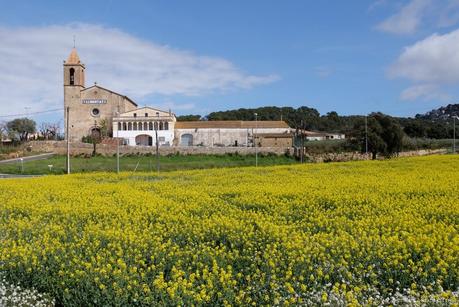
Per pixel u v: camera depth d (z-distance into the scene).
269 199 17.31
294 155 77.12
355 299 7.55
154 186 23.36
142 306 8.19
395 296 7.89
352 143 72.56
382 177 23.31
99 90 105.00
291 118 161.25
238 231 12.32
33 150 89.44
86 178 30.20
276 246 10.61
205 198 18.08
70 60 106.06
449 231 11.05
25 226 13.68
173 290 8.07
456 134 109.06
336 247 10.15
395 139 68.81
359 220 13.16
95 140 89.31
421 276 8.66
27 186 24.22
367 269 8.95
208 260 10.05
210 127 103.06
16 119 114.12
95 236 12.11
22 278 9.77
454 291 8.25
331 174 26.67
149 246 11.09
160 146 87.00
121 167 62.72
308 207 15.80
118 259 10.02
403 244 9.89
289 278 8.76
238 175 28.23
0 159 78.69
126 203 17.33
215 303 8.20
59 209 16.27
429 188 18.23
